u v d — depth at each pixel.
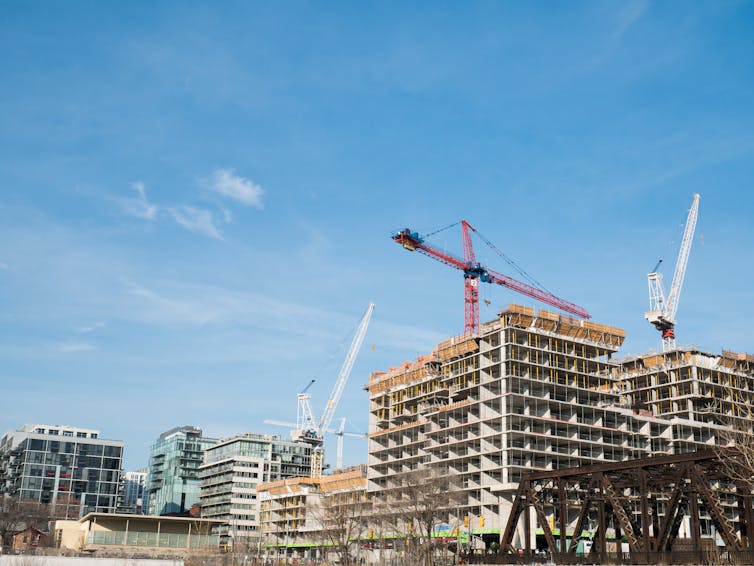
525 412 149.88
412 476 148.25
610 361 178.62
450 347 171.88
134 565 79.19
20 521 196.50
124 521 191.25
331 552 181.25
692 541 77.50
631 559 81.75
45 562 76.50
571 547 91.81
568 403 153.12
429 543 128.88
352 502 179.62
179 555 167.75
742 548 75.81
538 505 99.75
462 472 153.62
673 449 170.38
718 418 179.25
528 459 147.50
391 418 195.88
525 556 98.81
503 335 154.62
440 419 168.50
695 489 78.44
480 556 105.25
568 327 164.00
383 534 171.00
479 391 158.00
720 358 192.75
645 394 191.75
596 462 154.62
